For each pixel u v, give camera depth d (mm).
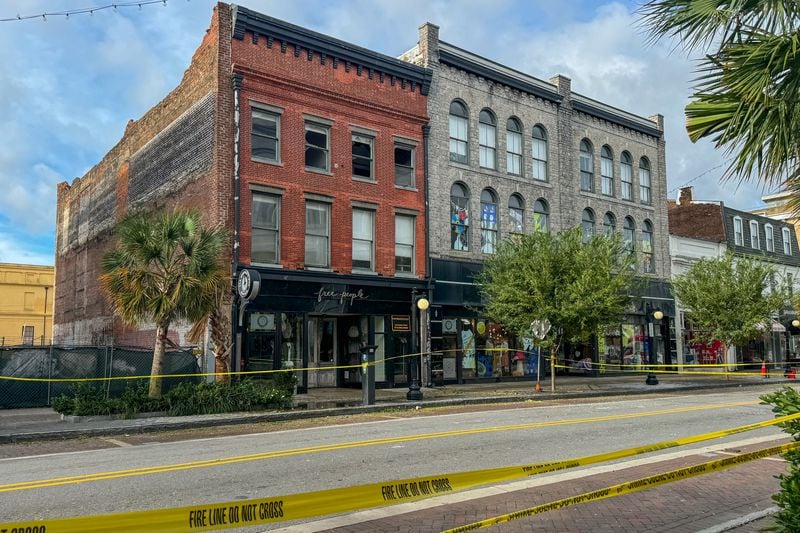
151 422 13812
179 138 22266
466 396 19797
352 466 8938
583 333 21438
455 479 4406
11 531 3172
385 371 22719
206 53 20719
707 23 5000
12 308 47875
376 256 22719
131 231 15109
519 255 22250
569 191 29062
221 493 7406
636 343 31859
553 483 7816
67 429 12773
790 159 5164
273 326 20125
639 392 22891
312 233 21453
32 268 48781
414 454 9828
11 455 10750
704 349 35219
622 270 22094
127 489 7672
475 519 6242
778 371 37656
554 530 5867
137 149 25891
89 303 29812
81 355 18031
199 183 20609
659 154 34125
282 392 16594
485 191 26359
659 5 5156
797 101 4816
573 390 22250
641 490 7445
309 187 21250
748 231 39812
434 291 24062
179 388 15484
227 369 16422
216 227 17469
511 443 10820
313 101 21594
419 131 24312
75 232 32938
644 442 10859
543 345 21172
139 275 14883
